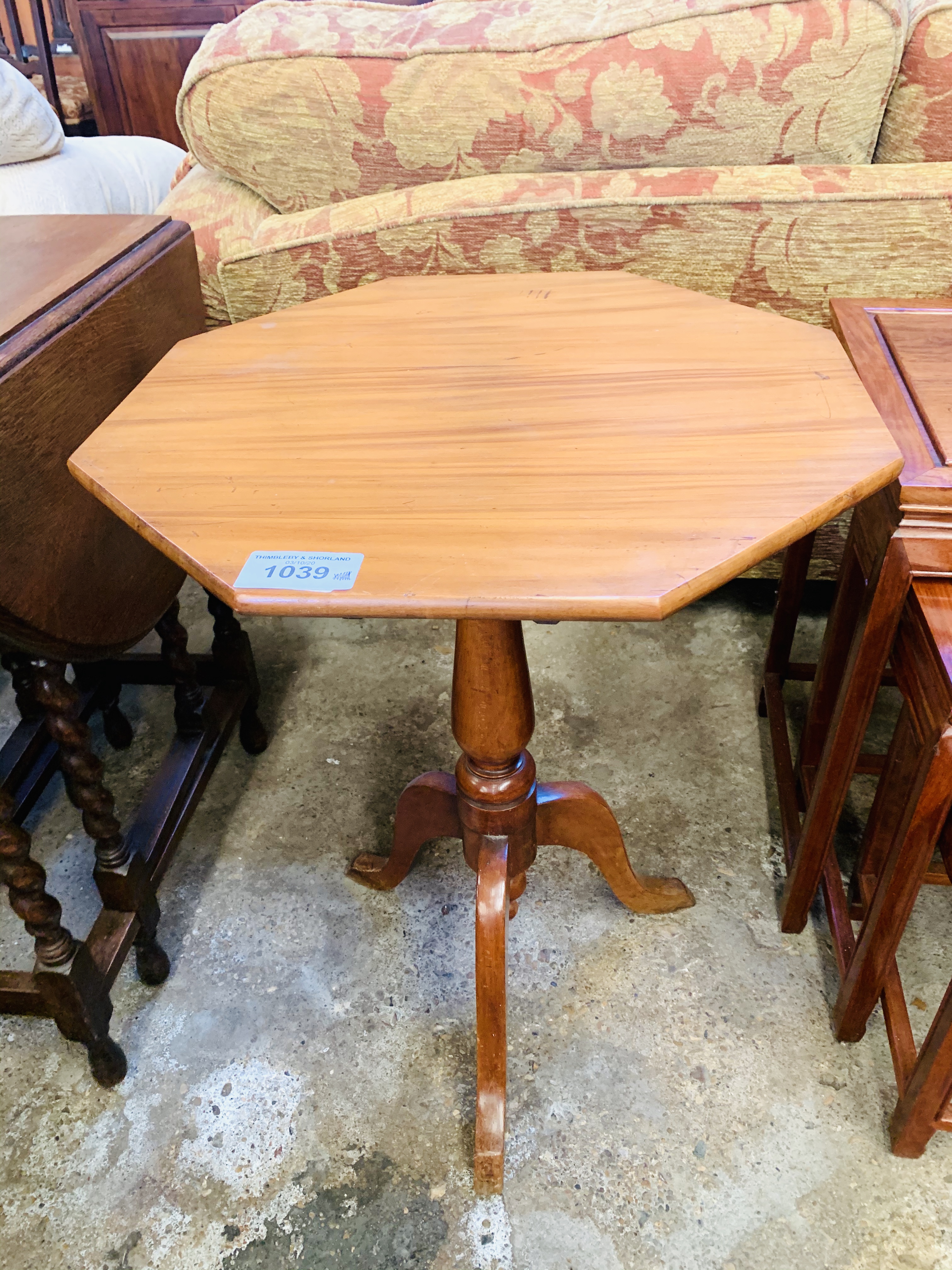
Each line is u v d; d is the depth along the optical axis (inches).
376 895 50.4
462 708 36.9
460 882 51.1
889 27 42.3
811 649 66.2
